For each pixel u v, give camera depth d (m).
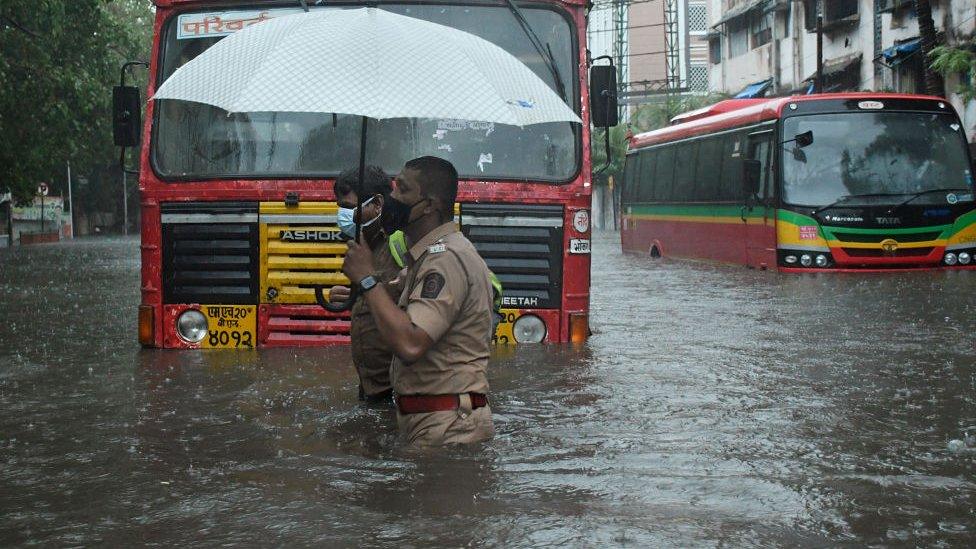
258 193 7.95
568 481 4.32
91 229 61.78
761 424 5.43
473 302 4.89
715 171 20.67
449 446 4.86
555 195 8.09
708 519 3.82
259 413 5.75
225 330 8.04
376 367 5.99
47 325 10.56
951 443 4.97
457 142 8.09
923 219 16.97
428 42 5.05
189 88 5.20
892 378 6.83
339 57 4.92
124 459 4.74
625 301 12.51
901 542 3.58
